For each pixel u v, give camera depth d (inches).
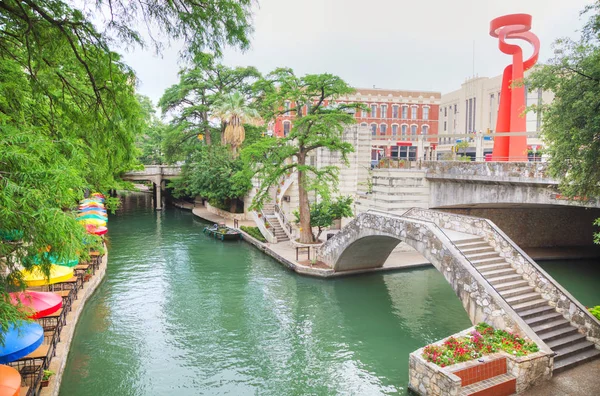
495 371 498.6
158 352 647.8
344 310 822.5
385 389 548.7
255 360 629.3
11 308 311.6
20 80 407.8
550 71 575.2
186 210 2188.7
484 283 608.7
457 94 2336.4
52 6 371.6
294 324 757.9
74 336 688.4
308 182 1110.4
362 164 1544.0
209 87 1973.4
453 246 682.8
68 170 318.0
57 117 451.8
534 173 902.4
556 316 598.2
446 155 1334.9
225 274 1037.8
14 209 290.0
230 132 1749.5
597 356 556.1
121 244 1353.3
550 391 490.3
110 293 892.6
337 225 1499.8
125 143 454.6
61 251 315.3
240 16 382.3
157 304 836.6
